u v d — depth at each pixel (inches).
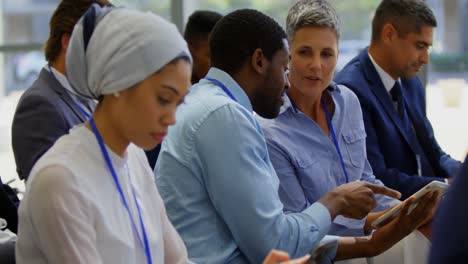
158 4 217.9
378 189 98.2
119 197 71.6
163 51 67.5
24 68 230.5
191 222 91.0
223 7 226.7
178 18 217.3
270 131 110.3
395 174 134.8
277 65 94.0
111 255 70.1
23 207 68.9
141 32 67.4
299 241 89.7
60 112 101.6
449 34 255.4
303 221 91.3
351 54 215.3
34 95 101.7
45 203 66.6
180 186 91.3
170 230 80.5
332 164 113.2
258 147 89.9
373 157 135.7
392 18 140.6
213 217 90.9
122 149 72.2
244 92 94.0
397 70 141.9
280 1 216.7
